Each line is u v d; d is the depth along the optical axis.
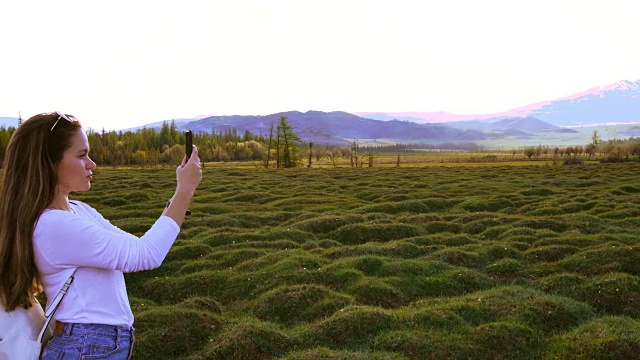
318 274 15.48
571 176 60.56
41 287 3.93
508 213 30.67
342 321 11.44
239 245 20.39
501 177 60.22
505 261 17.28
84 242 3.55
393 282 15.14
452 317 11.87
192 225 25.72
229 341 10.53
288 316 12.71
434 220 25.75
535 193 39.84
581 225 23.31
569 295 14.16
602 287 14.03
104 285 3.74
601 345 10.30
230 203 35.41
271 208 32.78
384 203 32.12
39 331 3.83
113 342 3.73
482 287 15.13
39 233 3.54
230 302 14.31
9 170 3.62
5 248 3.54
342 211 30.58
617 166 91.88
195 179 4.09
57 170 3.72
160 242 3.79
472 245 19.78
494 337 10.82
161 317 11.49
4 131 111.75
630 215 26.36
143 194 37.69
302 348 10.70
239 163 143.62
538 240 20.16
